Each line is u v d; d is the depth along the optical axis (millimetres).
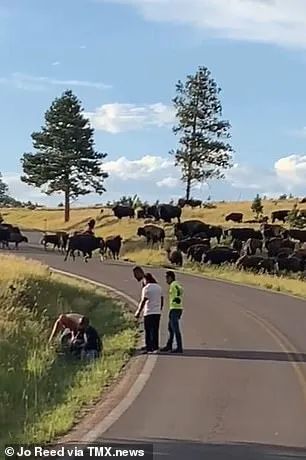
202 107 92500
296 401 15133
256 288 39969
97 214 88875
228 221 77812
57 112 91875
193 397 15383
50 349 20344
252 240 55625
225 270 48531
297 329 25453
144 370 18312
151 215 73750
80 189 92812
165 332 24844
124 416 13742
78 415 13891
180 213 73250
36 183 93000
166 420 13477
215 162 93688
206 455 11359
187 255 53344
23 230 84750
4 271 31094
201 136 92812
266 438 12414
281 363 19344
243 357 20141
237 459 11180
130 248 60344
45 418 13625
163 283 39594
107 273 43500
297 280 45125
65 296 31344
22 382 16859
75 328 21344
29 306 27562
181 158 93062
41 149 92938
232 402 14992
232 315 28672
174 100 93250
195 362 19391
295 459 11273
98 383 16797
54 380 17531
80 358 20203
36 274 32406
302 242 61375
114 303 31766
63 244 60594
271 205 92000
